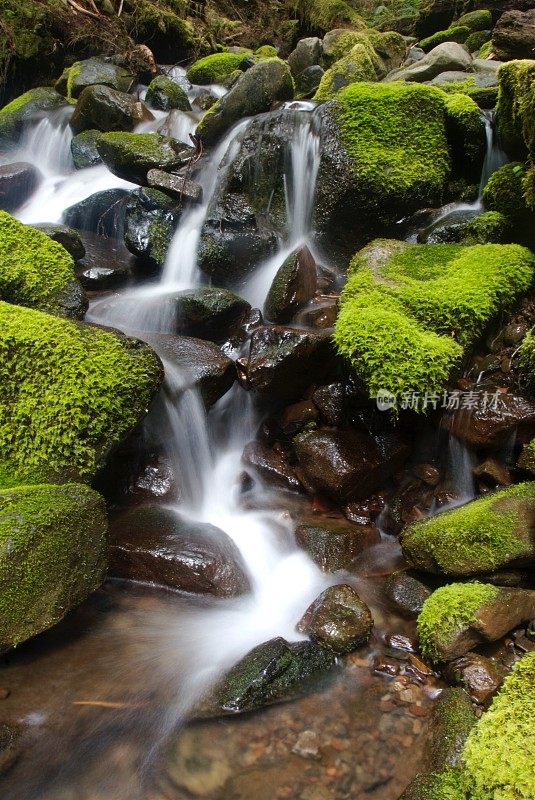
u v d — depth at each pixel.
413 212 5.45
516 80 4.43
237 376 4.48
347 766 2.40
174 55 12.97
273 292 4.93
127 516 3.74
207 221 5.87
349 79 8.03
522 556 3.14
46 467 3.43
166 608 3.26
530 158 4.43
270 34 13.73
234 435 4.73
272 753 2.45
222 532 3.65
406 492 4.04
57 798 2.24
